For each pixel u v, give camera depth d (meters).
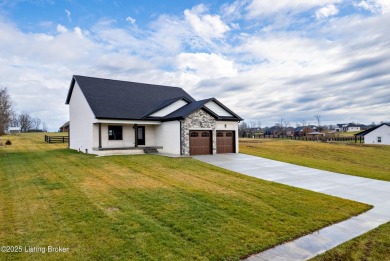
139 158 18.19
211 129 22.47
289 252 5.98
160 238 6.21
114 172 13.67
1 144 30.34
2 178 12.04
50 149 25.59
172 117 21.19
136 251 5.55
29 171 13.70
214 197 9.71
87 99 20.97
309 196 10.66
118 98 22.86
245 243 6.22
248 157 21.55
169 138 21.97
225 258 5.50
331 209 9.16
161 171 14.26
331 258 5.72
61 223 6.88
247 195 10.27
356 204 9.89
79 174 13.02
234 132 24.28
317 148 33.28
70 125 26.50
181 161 17.47
